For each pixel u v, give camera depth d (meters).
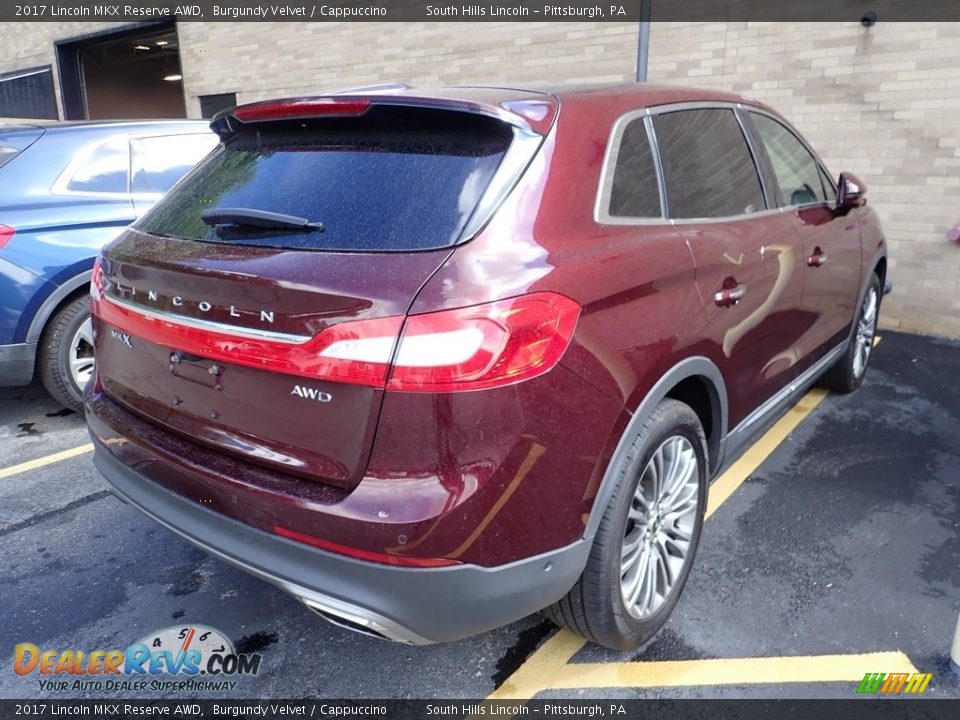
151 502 2.12
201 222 2.16
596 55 6.93
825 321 3.55
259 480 1.84
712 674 2.27
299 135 2.26
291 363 1.72
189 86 10.38
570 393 1.81
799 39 5.93
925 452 3.75
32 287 3.83
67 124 4.25
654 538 2.31
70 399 4.19
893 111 5.68
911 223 5.81
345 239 1.83
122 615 2.59
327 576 1.75
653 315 2.08
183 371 2.02
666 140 2.46
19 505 3.36
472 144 1.96
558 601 2.11
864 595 2.62
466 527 1.67
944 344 5.67
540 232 1.87
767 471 3.55
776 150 3.25
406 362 1.62
